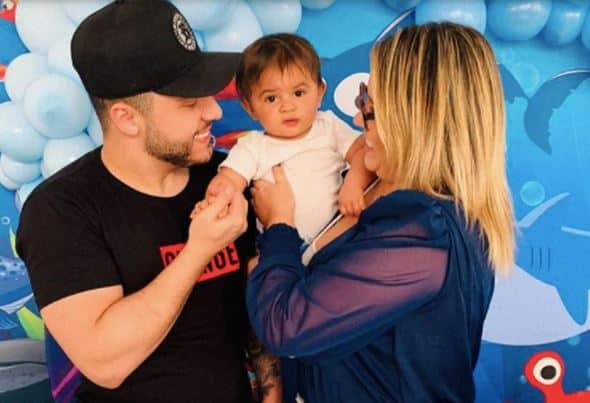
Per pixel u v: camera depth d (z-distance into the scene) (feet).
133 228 3.84
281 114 4.37
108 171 3.88
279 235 3.56
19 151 5.32
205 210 3.42
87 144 5.39
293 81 4.34
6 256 5.91
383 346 3.28
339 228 3.98
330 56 5.94
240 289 4.39
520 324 6.41
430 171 3.18
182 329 4.04
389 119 3.27
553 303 6.40
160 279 3.45
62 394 5.26
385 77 3.26
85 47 3.62
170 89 3.59
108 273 3.62
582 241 6.34
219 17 5.16
